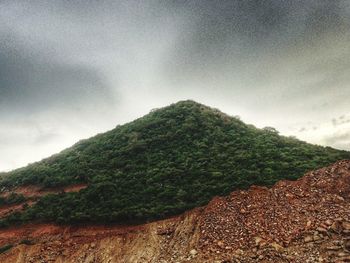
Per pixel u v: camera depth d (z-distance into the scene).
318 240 19.72
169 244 23.61
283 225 21.97
